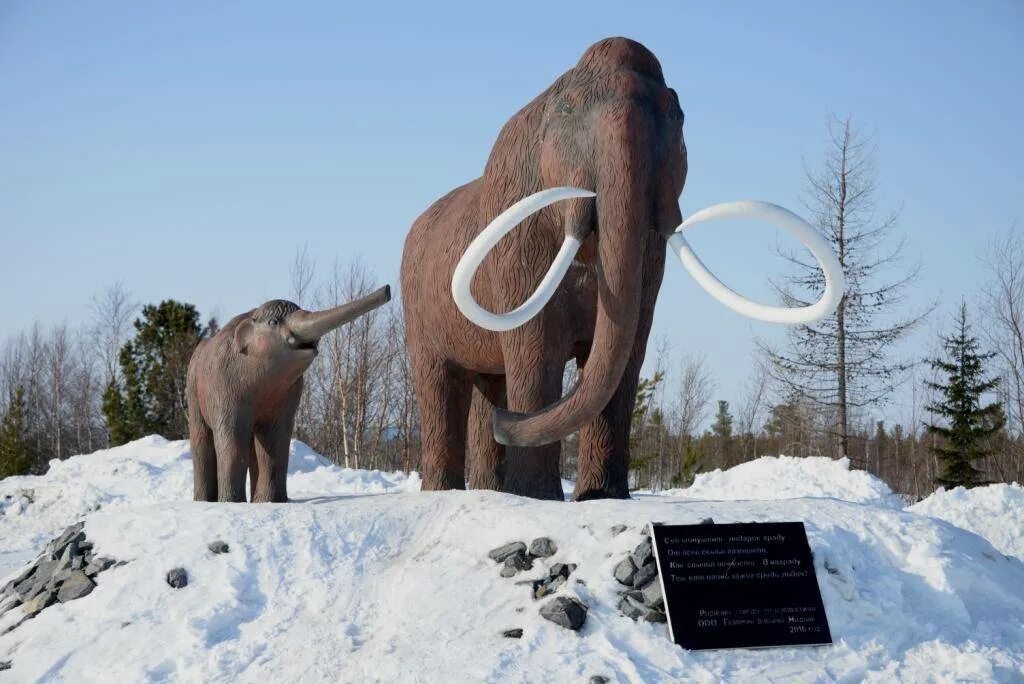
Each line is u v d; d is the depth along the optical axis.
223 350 8.08
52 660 5.75
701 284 6.03
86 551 6.86
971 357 23.52
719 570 5.66
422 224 8.27
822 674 5.19
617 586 5.67
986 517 11.30
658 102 6.48
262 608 6.03
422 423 8.32
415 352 8.27
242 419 8.06
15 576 7.33
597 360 6.11
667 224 6.25
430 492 7.25
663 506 6.15
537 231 6.71
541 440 6.26
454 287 5.68
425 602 5.80
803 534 5.88
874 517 6.22
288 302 8.12
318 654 5.44
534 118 6.84
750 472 15.99
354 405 26.62
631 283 6.02
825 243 5.46
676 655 5.30
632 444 27.05
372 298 7.57
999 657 5.27
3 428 33.22
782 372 22.84
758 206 5.61
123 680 5.44
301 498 8.73
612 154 6.12
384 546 6.51
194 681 5.33
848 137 21.75
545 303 6.02
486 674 5.07
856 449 29.75
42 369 39.06
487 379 8.36
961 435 23.25
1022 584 6.27
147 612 6.05
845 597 5.68
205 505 7.12
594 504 6.28
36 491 15.69
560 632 5.43
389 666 5.20
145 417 32.53
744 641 5.43
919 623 5.58
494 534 6.21
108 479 16.33
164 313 34.12
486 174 7.12
